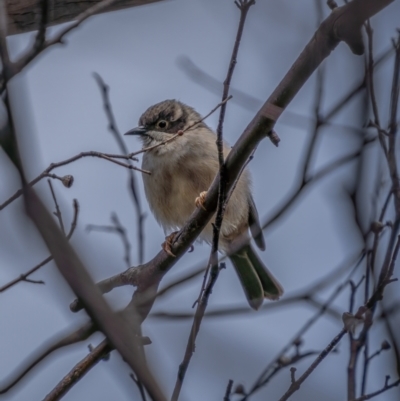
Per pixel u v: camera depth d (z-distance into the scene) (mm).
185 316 7520
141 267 8789
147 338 6887
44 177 7766
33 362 6375
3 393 6355
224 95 7547
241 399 8234
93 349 8305
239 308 8594
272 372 8438
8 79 5473
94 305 4961
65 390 8023
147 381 4809
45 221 4746
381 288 8250
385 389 8086
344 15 7012
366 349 8398
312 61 7363
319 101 8617
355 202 8539
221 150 7840
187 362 7082
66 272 4848
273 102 7688
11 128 4711
